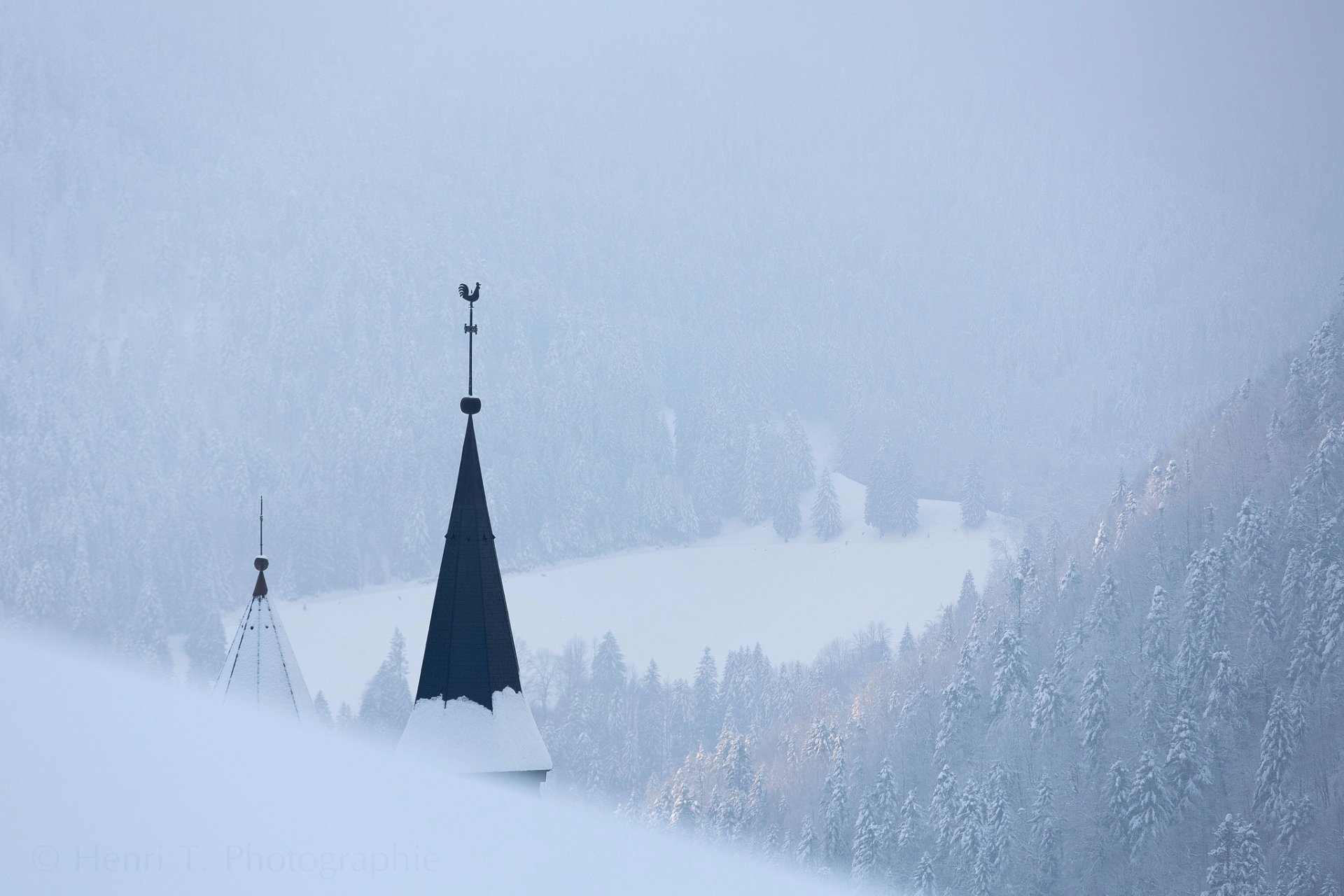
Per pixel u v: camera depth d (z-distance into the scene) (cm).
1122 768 18775
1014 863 18738
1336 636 19088
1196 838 18175
